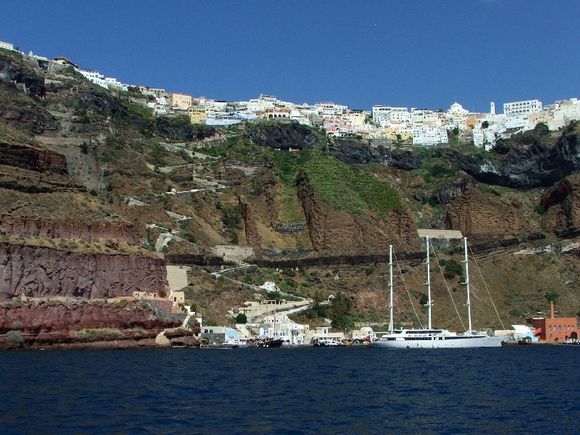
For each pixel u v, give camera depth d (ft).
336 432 183.11
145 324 501.97
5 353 403.13
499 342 606.96
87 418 191.01
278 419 199.93
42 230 481.87
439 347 575.38
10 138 522.06
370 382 298.97
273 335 625.82
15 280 447.42
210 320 618.03
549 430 188.65
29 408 202.69
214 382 285.64
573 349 574.97
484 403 236.84
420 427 191.83
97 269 497.87
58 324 454.81
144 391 246.88
